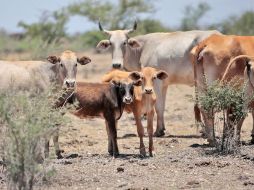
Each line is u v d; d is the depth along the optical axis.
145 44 39.06
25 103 22.73
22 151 21.80
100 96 30.02
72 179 25.06
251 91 30.41
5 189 23.28
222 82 30.16
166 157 29.00
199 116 35.00
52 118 23.06
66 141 34.09
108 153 31.03
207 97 29.75
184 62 37.34
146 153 30.67
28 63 29.84
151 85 29.11
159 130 36.09
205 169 26.34
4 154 22.80
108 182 24.69
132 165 27.42
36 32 89.31
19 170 21.83
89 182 24.67
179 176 25.41
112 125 29.91
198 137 35.25
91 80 64.94
